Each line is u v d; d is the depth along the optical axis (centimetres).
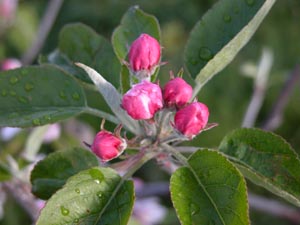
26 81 24
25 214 43
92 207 19
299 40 57
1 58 52
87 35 26
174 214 40
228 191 18
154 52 21
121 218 19
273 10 58
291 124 53
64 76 24
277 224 49
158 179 48
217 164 19
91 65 26
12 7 46
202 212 18
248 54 56
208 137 50
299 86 52
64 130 39
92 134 44
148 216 36
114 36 24
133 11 25
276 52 57
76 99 23
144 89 19
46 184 23
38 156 38
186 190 19
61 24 58
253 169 21
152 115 20
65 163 23
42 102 23
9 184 31
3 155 36
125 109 20
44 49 56
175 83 20
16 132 37
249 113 39
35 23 54
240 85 54
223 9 23
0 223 43
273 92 53
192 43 23
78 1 58
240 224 18
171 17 58
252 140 21
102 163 23
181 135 20
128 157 22
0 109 23
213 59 21
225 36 23
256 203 39
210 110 52
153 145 21
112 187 19
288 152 20
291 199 20
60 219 18
